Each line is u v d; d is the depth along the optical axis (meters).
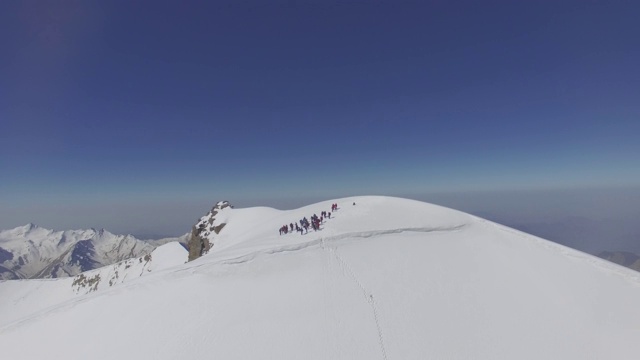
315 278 35.41
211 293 33.56
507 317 30.50
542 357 26.38
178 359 26.39
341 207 60.38
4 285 171.50
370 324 29.23
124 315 31.98
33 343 30.80
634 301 33.25
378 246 41.41
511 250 41.47
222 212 126.31
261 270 36.78
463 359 25.95
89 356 27.95
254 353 26.50
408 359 25.81
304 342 27.38
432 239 43.41
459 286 34.47
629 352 27.02
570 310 31.67
